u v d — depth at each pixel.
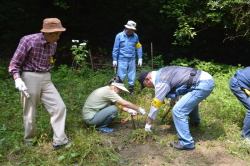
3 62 8.99
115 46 5.96
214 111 5.02
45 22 3.10
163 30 10.85
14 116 4.59
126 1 11.62
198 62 8.96
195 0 8.29
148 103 5.47
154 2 11.45
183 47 10.28
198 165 3.30
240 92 3.74
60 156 3.22
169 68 3.61
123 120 4.53
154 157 3.44
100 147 3.54
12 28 10.71
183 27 8.27
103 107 4.07
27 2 10.55
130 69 6.04
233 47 10.73
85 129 4.10
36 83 3.27
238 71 3.82
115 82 4.07
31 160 3.24
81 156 3.31
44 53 3.25
